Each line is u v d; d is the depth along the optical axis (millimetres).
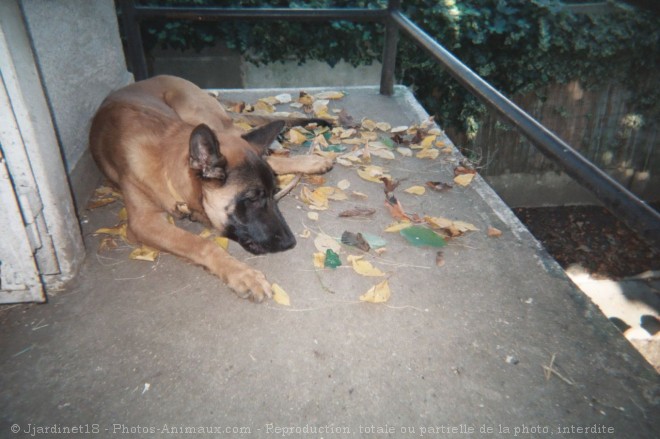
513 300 2514
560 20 8344
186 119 3637
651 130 9391
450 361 2174
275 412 1950
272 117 4297
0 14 2002
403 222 3084
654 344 6336
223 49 8312
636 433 1885
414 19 8344
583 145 9516
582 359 2189
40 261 2457
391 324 2355
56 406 1957
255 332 2301
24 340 2246
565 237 8961
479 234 3012
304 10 4672
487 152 9156
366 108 4820
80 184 3238
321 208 3201
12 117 2109
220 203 2697
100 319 2367
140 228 2768
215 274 2592
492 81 8938
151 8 4660
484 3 8383
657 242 1453
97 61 3754
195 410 1951
